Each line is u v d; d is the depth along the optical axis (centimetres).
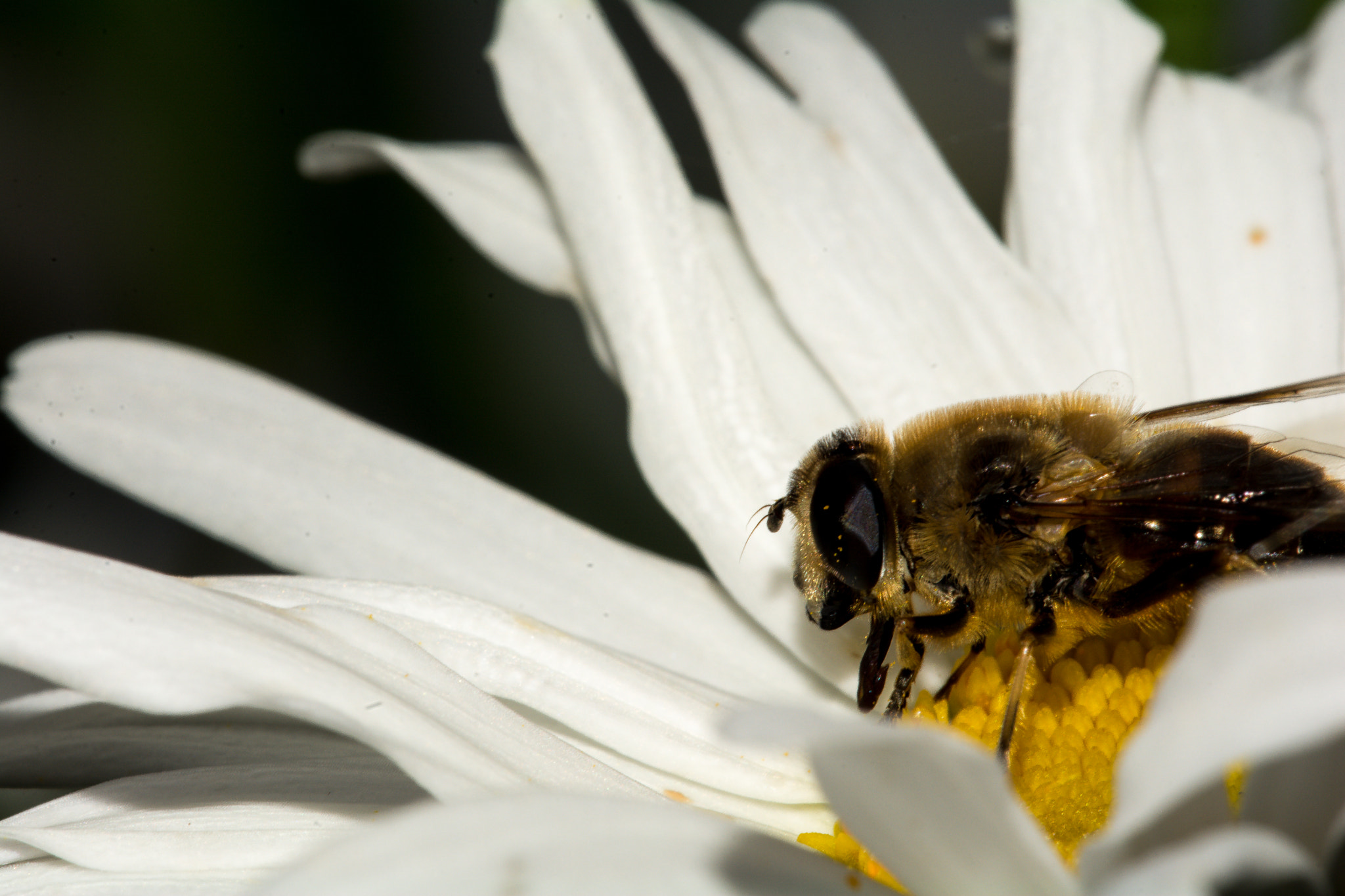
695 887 9
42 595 9
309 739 10
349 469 10
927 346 10
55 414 10
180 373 10
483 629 9
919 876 9
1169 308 10
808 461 10
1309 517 9
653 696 9
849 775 8
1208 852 8
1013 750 9
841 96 11
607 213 10
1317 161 11
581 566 10
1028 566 10
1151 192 11
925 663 10
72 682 9
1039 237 11
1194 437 10
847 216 10
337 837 9
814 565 10
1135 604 10
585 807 9
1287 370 10
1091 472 10
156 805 9
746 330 10
